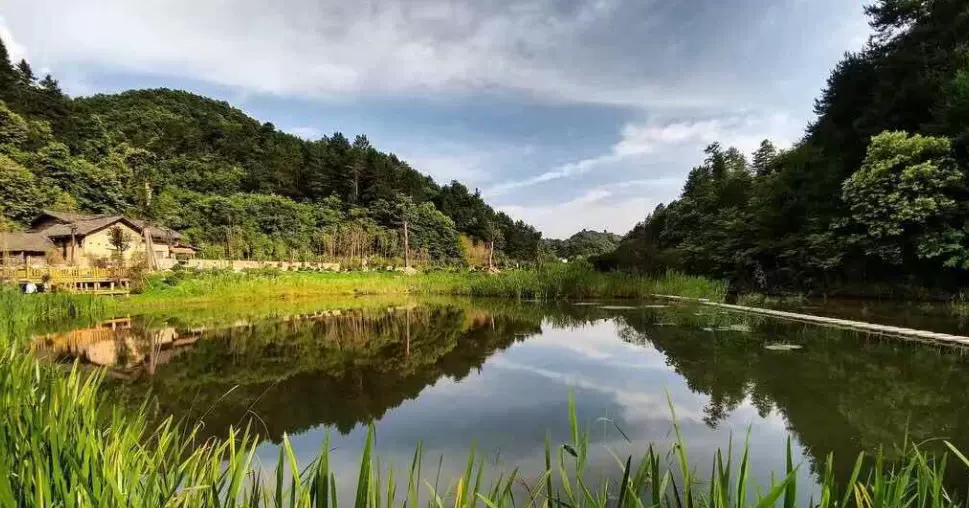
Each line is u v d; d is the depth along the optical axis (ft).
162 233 123.03
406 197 202.08
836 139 67.56
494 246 223.92
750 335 30.32
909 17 65.82
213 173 200.85
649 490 9.43
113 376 22.66
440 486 10.54
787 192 65.98
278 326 41.01
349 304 62.23
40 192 123.75
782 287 63.05
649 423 14.73
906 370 20.86
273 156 229.66
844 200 52.34
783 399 17.01
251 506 5.79
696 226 107.14
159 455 7.63
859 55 69.97
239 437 14.24
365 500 4.70
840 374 20.36
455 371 22.72
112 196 142.72
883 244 48.19
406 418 15.75
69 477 5.80
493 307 54.65
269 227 167.53
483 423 15.06
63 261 89.04
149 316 48.67
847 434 13.60
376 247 176.65
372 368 23.84
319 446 13.43
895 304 46.03
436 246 194.39
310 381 21.31
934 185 44.55
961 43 53.06
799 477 10.80
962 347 25.30
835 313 39.29
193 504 5.71
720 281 63.00
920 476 5.59
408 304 60.75
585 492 5.79
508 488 5.68
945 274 47.96
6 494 4.65
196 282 69.77
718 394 17.75
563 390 18.81
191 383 21.20
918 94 54.08
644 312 45.01
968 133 43.86
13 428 7.18
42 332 37.60
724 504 4.80
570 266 69.26
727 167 142.00
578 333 33.71
